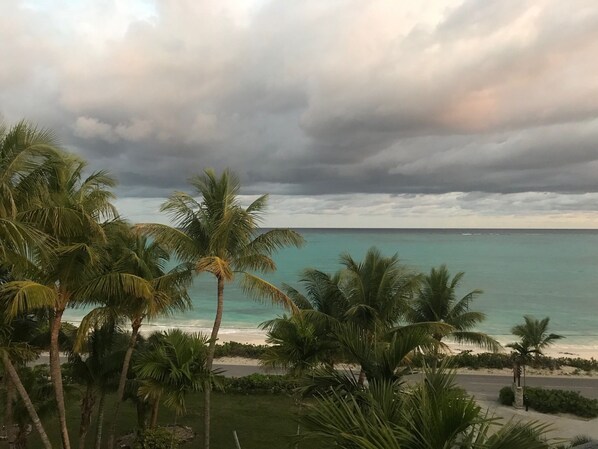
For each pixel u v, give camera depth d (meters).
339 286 19.41
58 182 11.52
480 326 59.12
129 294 13.58
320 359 15.76
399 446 4.55
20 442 16.44
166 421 21.12
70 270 11.88
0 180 9.16
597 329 57.56
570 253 160.38
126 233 13.87
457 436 4.93
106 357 15.91
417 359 9.23
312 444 18.22
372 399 5.86
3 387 15.96
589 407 22.98
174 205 15.41
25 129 9.81
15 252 10.48
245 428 20.67
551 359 35.19
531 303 74.19
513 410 23.73
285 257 135.12
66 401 17.19
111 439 15.45
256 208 15.72
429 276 24.52
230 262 15.83
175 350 13.79
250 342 47.12
